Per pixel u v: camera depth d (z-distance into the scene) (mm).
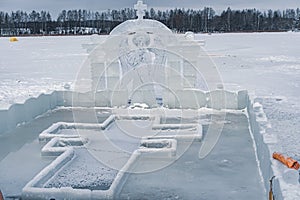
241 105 9906
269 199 4480
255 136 7004
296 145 6801
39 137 7375
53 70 21734
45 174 5477
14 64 25500
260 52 32906
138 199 4949
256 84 15602
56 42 51875
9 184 5422
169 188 5258
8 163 6250
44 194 4895
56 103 10570
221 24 88812
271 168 4609
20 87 15938
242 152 6656
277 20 95000
